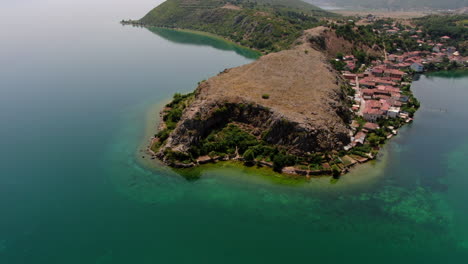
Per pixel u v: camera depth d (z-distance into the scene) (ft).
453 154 396.37
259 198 321.11
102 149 412.77
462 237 280.10
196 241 273.95
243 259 257.75
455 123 473.67
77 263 255.70
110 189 336.90
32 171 369.71
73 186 342.85
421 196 326.03
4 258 260.42
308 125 377.50
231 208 308.60
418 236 280.31
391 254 263.90
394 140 425.28
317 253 263.90
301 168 352.90
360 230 285.84
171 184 342.03
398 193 329.31
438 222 294.87
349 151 385.70
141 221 294.46
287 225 290.35
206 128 405.18
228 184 340.39
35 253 265.13
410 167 369.09
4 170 371.97
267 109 405.18
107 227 288.92
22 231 286.46
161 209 307.78
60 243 273.95
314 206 311.47
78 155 400.47
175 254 262.06
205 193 328.08
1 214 305.12
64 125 482.28
